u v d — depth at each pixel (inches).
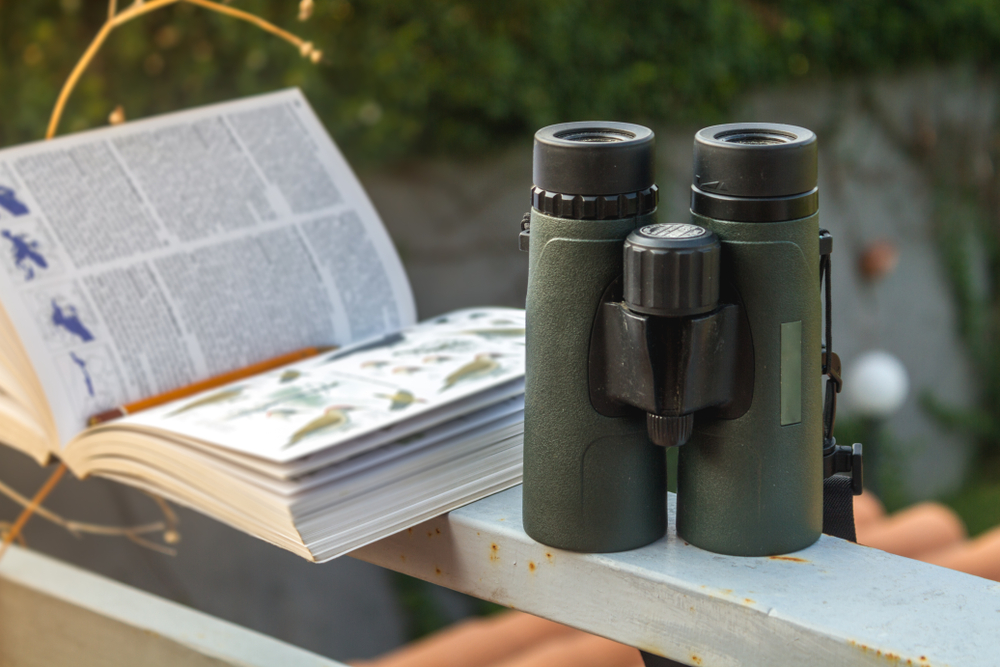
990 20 189.5
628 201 18.4
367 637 130.8
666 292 17.2
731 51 156.7
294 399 23.9
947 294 198.2
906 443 190.9
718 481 19.3
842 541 20.2
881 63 179.3
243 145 31.5
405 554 23.2
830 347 20.7
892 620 17.1
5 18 110.0
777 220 17.9
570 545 19.9
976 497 193.6
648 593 19.0
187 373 27.7
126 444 23.6
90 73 113.7
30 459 99.9
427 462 21.9
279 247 30.5
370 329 31.6
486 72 135.0
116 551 107.5
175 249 28.7
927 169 191.8
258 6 120.2
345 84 128.5
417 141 136.4
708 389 18.2
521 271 146.7
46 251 26.7
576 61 141.9
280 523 19.6
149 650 28.1
